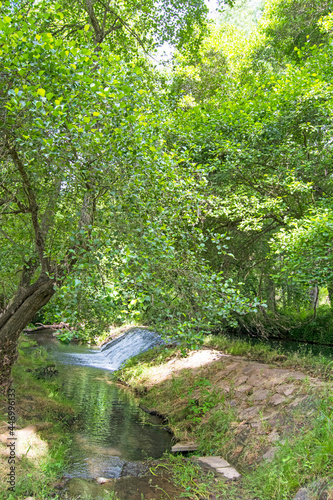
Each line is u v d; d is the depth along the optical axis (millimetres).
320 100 9844
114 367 14586
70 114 4266
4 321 6953
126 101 4648
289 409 5875
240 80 17484
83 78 4250
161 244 4523
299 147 9953
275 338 20422
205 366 9734
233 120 10211
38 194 6617
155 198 5242
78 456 6168
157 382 10539
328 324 19078
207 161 10156
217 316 5648
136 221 4641
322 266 7355
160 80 11289
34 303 6801
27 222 7570
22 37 4125
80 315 5785
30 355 14141
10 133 4785
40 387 9242
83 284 4293
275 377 7191
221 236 5480
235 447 6027
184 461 6125
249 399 7027
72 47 4363
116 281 4289
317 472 4199
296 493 4125
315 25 16891
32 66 4199
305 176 9914
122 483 5301
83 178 4645
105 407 9305
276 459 4840
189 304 5641
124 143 4500
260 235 11172
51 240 6633
